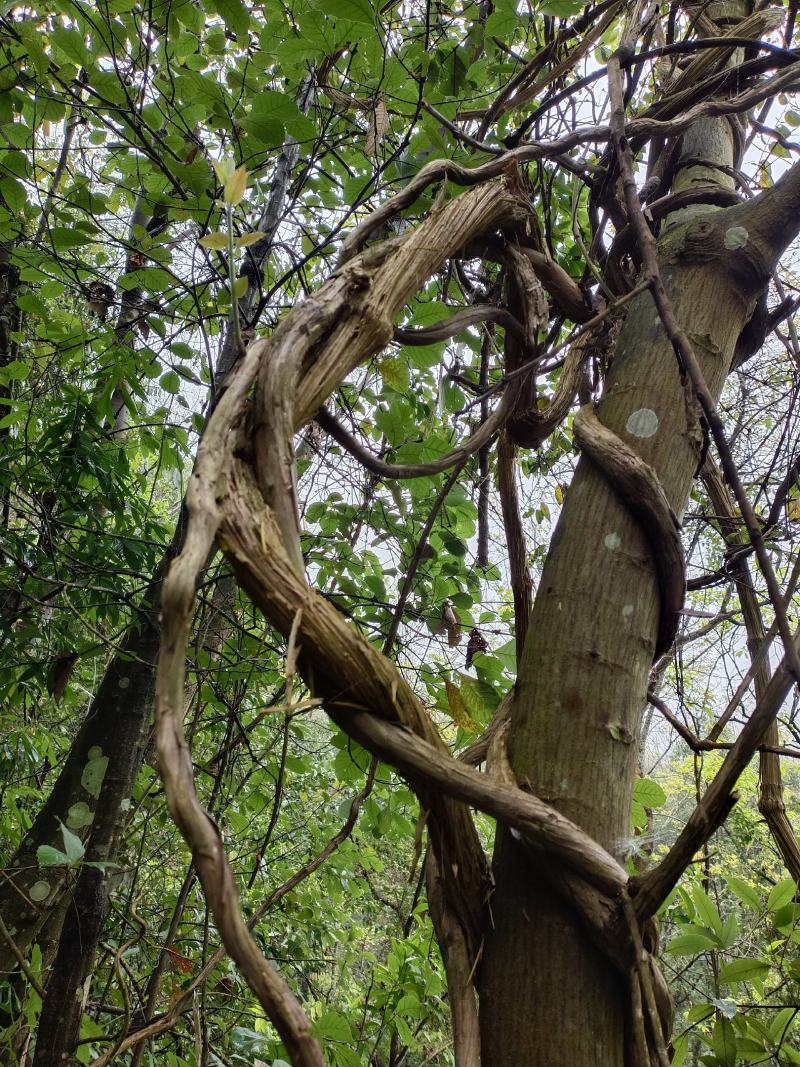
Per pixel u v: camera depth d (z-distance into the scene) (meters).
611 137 1.22
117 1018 2.49
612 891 0.79
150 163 2.11
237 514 0.62
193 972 2.04
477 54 1.86
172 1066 1.78
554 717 0.92
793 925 1.31
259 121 1.60
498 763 0.92
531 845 0.83
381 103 1.61
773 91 1.34
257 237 0.75
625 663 0.95
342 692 0.68
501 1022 0.84
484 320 1.12
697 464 1.09
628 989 0.83
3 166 2.03
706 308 1.15
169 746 0.48
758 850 5.05
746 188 1.39
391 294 0.82
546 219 1.37
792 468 1.52
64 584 2.25
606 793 0.90
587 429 1.05
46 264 2.20
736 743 0.72
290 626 0.63
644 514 0.99
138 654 2.20
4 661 2.57
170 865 3.58
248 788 3.30
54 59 2.18
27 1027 1.61
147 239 2.05
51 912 1.87
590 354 1.38
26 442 2.64
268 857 3.89
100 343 2.75
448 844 0.85
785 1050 1.23
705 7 1.68
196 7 1.87
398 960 2.50
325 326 0.75
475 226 1.00
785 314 1.26
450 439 2.14
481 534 2.20
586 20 1.55
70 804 2.08
